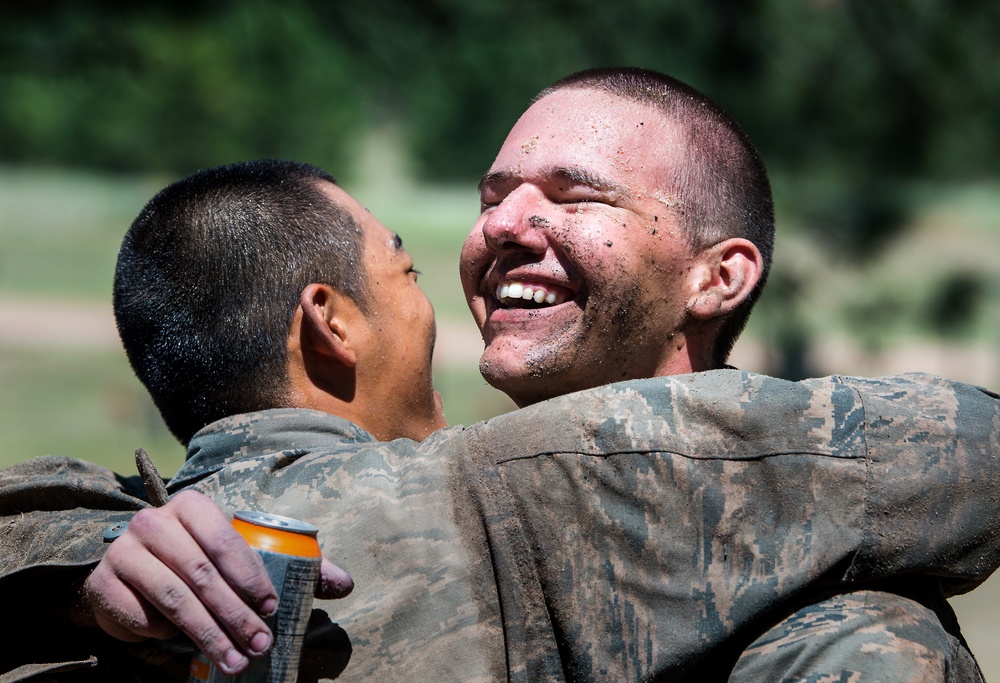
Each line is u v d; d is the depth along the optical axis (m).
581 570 4.51
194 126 97.81
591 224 5.65
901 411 4.57
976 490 4.52
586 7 23.66
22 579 4.68
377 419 6.22
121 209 100.06
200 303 5.92
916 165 26.44
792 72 25.80
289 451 5.08
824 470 4.48
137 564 4.19
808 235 31.11
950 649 4.48
